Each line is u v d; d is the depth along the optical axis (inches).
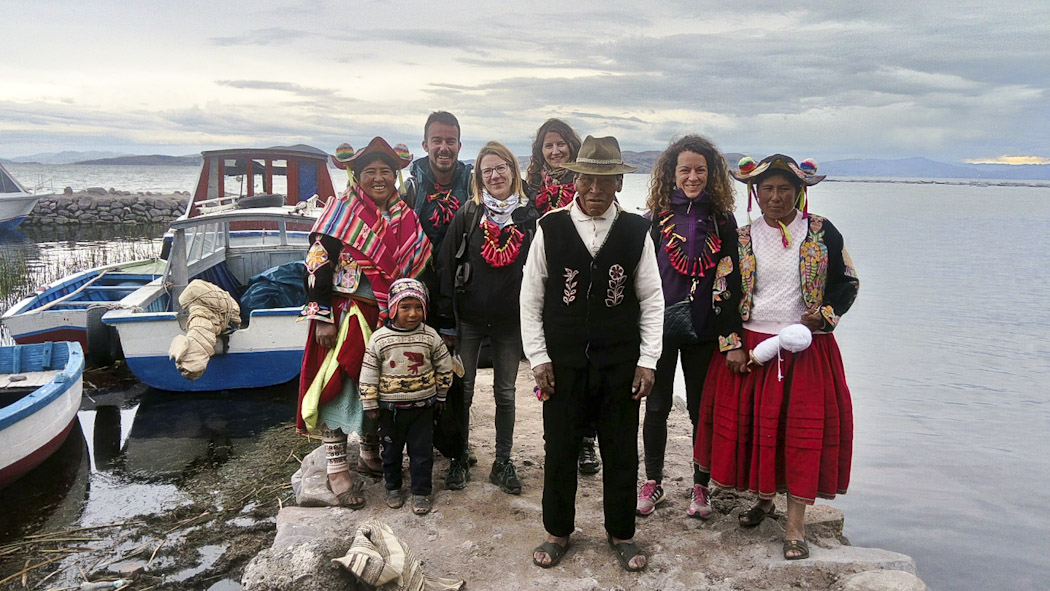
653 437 151.3
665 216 144.1
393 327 147.8
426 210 167.0
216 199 402.3
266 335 302.2
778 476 131.7
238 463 240.2
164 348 297.4
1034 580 194.7
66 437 248.8
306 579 117.6
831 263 129.9
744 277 132.6
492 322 153.3
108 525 195.3
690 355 148.4
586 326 123.7
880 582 118.3
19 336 331.0
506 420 161.3
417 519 148.7
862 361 441.4
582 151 120.6
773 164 128.8
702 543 139.8
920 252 1003.3
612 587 125.7
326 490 158.7
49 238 1093.1
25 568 172.2
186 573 168.2
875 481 259.6
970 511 236.5
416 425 149.9
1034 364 433.7
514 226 151.0
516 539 141.4
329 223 151.5
